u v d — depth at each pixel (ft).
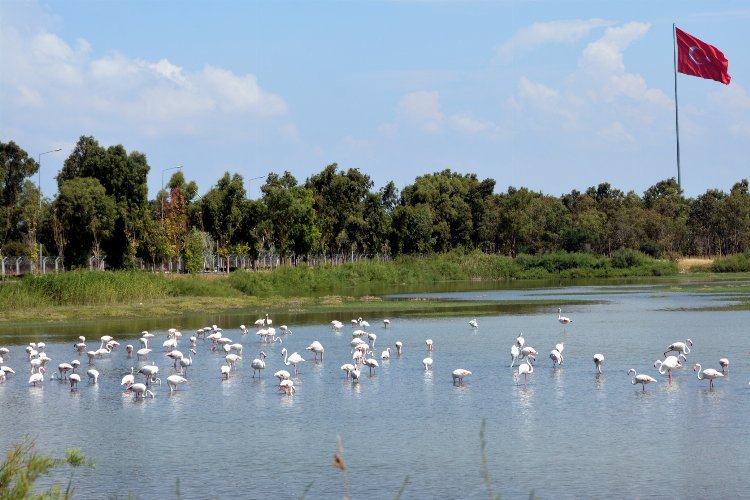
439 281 515.50
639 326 216.54
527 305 296.92
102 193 394.52
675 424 105.19
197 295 324.19
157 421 112.78
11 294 268.62
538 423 107.24
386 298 342.85
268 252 497.87
